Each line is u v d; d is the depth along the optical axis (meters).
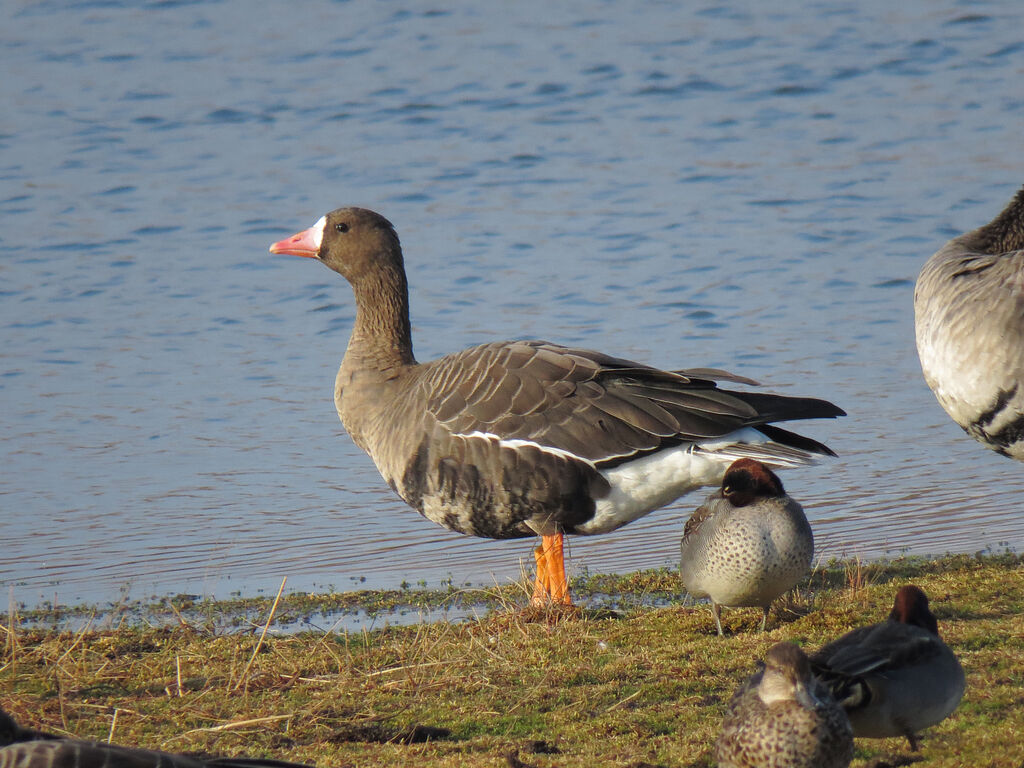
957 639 9.37
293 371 19.16
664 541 13.86
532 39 35.84
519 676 9.31
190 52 34.81
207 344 20.12
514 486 11.43
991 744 7.54
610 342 19.80
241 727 8.64
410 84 32.72
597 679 9.16
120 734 8.64
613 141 29.50
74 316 21.08
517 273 22.78
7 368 19.16
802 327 20.20
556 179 27.45
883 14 37.25
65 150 28.69
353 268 12.96
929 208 24.94
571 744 8.06
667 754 7.76
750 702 6.88
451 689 9.13
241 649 10.55
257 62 34.12
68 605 12.16
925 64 33.59
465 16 37.75
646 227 24.73
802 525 9.73
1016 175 26.27
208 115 30.73
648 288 21.95
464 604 11.96
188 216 25.44
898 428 16.91
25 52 34.47
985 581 11.03
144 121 30.27
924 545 13.16
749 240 23.92
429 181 27.45
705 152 28.80
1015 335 10.66
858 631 7.54
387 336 12.88
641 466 11.30
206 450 16.56
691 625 10.37
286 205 26.11
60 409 17.80
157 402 18.03
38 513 14.72
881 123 30.06
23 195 26.19
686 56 34.47
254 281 22.64
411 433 11.88
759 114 30.94
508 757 7.70
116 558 13.49
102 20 36.69
